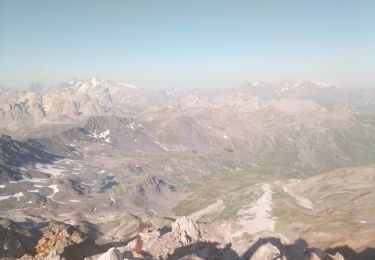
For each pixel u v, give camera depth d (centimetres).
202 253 7888
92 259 7006
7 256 12056
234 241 9000
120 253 6041
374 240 18662
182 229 9488
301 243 10494
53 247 10406
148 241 8650
